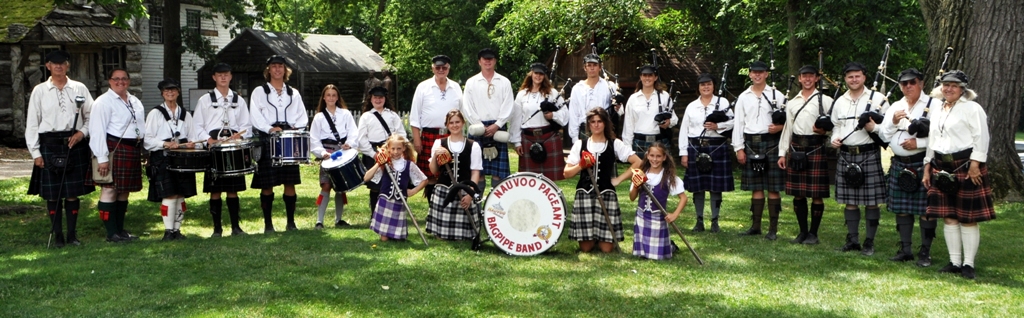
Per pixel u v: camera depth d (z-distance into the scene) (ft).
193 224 27.66
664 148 21.27
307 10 121.49
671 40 62.80
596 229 22.00
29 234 25.08
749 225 27.76
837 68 52.60
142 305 16.48
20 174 43.21
